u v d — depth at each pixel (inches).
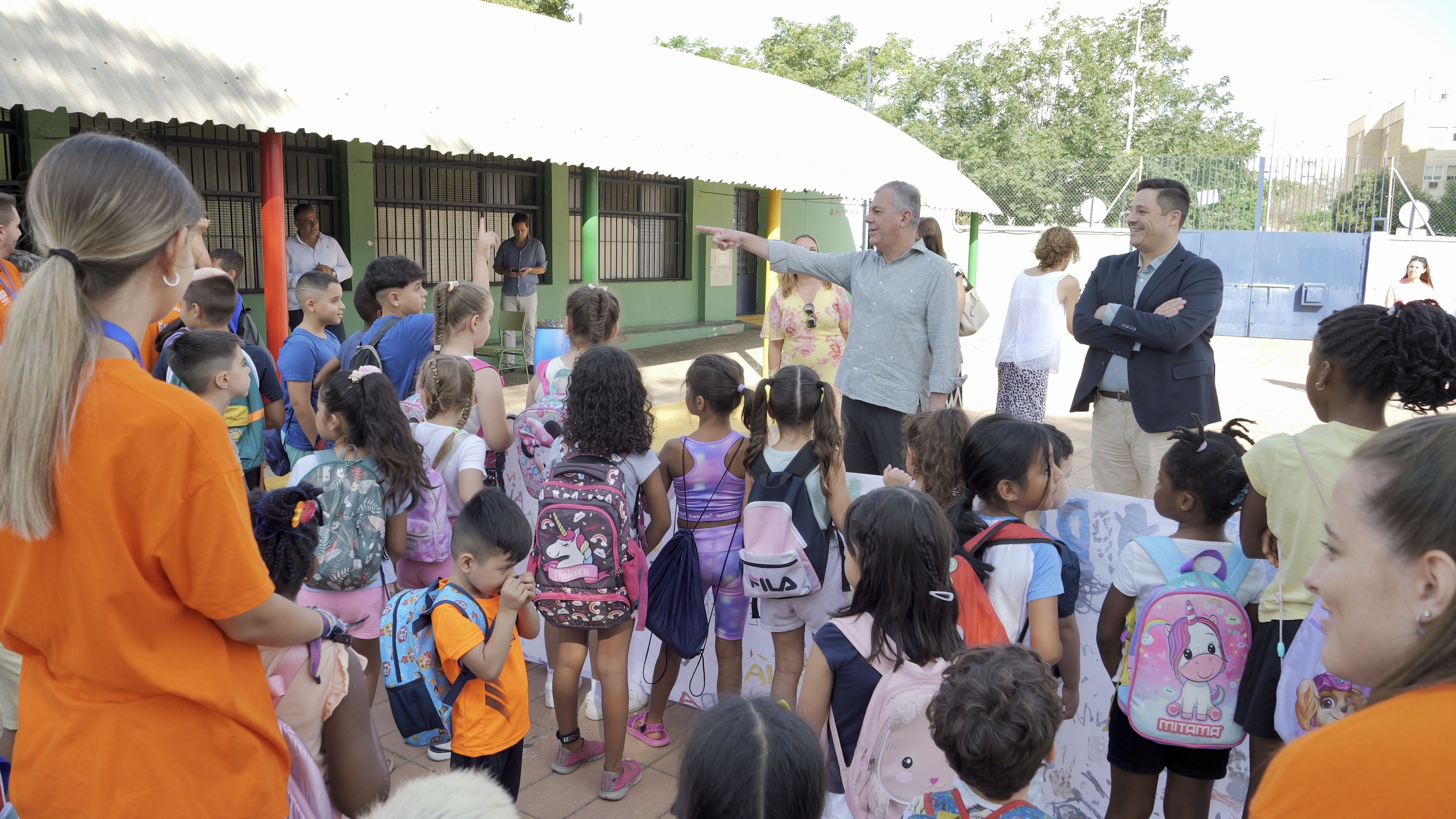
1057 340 236.5
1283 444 88.5
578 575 117.0
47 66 253.3
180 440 56.4
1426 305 83.7
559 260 586.6
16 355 54.1
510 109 408.8
